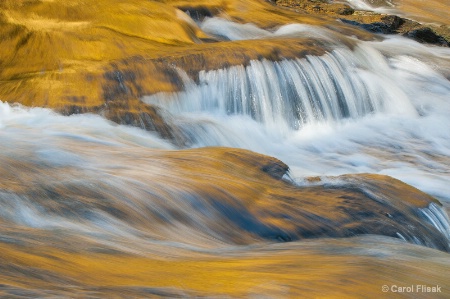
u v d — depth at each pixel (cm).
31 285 485
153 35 1612
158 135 1262
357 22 2217
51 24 1534
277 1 2420
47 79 1323
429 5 2931
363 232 834
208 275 574
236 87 1466
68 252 598
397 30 2252
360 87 1644
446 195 1253
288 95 1523
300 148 1452
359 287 567
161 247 687
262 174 957
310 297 533
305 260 652
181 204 820
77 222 727
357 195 899
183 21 1742
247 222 826
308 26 1973
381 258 673
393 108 1664
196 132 1324
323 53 1642
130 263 599
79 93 1292
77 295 471
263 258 662
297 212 849
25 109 1229
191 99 1411
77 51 1451
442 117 1656
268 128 1477
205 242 772
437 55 2003
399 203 905
